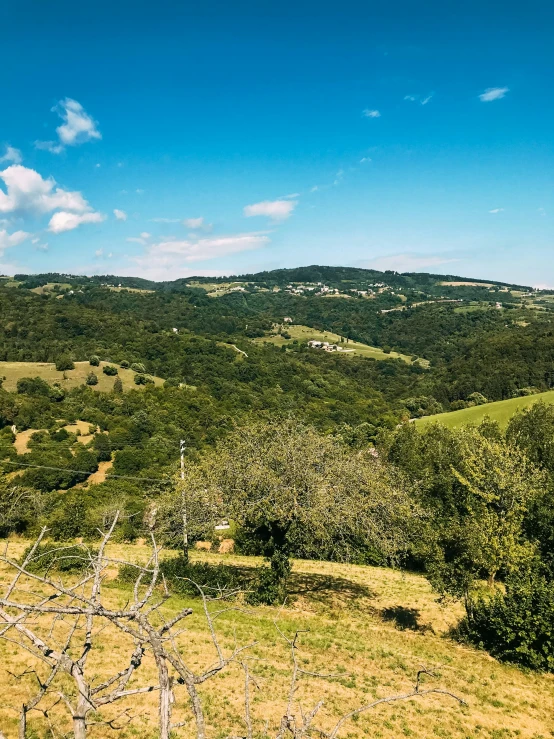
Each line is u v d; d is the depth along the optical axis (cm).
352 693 1620
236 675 1650
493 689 1775
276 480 2400
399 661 1947
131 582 2536
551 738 1473
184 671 363
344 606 2684
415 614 2647
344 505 2447
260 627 2169
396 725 1444
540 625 2005
